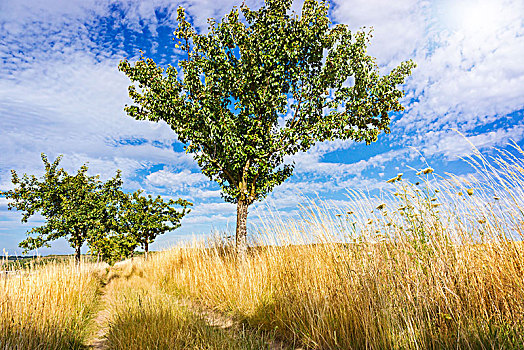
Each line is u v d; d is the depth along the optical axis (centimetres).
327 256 492
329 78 922
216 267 841
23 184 1922
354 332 373
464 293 330
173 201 2070
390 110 928
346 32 930
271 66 902
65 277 797
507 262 326
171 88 898
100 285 1184
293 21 920
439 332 306
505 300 314
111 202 2002
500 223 347
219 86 927
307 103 915
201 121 909
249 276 654
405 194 401
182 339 417
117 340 436
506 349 267
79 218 1869
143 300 650
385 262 388
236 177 972
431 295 334
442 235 365
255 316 538
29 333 416
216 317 604
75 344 484
